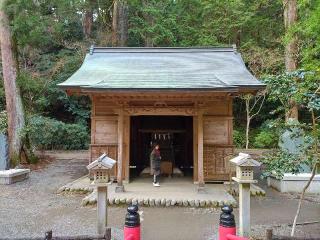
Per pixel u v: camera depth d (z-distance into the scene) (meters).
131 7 21.92
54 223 7.05
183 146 14.55
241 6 20.19
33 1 13.80
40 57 22.09
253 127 23.27
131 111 10.12
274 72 16.72
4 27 14.05
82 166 15.09
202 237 6.16
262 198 9.41
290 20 13.50
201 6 21.95
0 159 12.93
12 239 4.06
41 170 14.02
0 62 18.78
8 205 8.60
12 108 14.23
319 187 10.09
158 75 10.72
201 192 9.42
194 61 12.66
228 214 4.36
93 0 21.52
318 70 5.76
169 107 10.12
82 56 20.89
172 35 20.56
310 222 6.97
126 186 10.42
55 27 16.75
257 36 21.05
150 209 8.25
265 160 5.80
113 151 11.26
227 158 11.00
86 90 9.27
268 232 4.14
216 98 9.89
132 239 4.17
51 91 21.50
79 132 20.44
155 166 10.63
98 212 5.68
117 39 21.72
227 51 13.77
